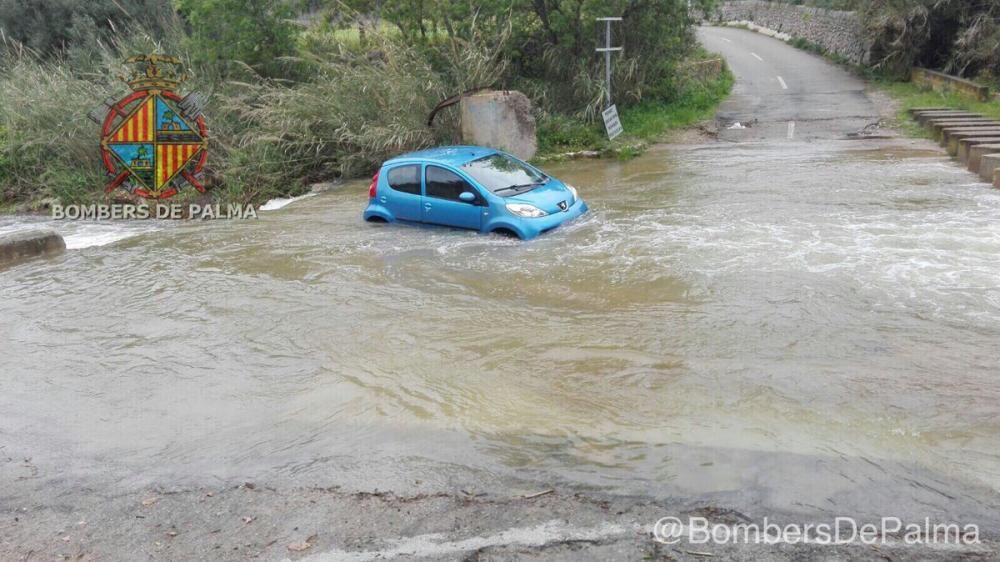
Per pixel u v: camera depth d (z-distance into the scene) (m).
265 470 5.17
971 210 10.90
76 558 4.34
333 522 4.48
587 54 22.58
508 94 18.00
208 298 9.05
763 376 6.02
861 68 30.09
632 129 21.28
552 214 10.88
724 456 4.91
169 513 4.74
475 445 5.27
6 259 11.59
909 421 5.22
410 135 17.88
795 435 5.11
